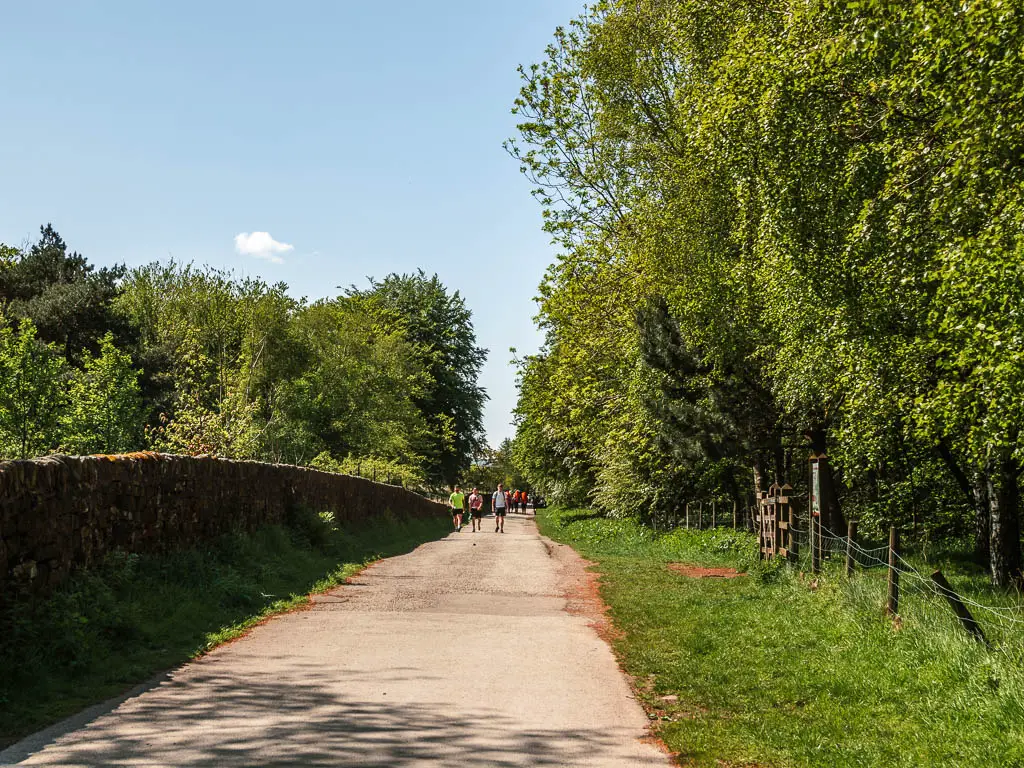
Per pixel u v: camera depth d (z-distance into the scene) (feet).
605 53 82.17
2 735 18.42
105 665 24.66
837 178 41.65
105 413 78.43
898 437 54.80
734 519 78.69
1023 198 29.27
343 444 176.04
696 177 67.00
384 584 48.39
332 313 211.41
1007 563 47.44
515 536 110.52
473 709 21.54
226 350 161.48
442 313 242.99
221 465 46.24
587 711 21.88
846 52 34.86
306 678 24.52
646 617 38.09
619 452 95.76
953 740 19.45
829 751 18.85
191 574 37.19
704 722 21.18
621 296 87.10
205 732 18.80
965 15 28.55
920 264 37.32
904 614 30.58
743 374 70.13
